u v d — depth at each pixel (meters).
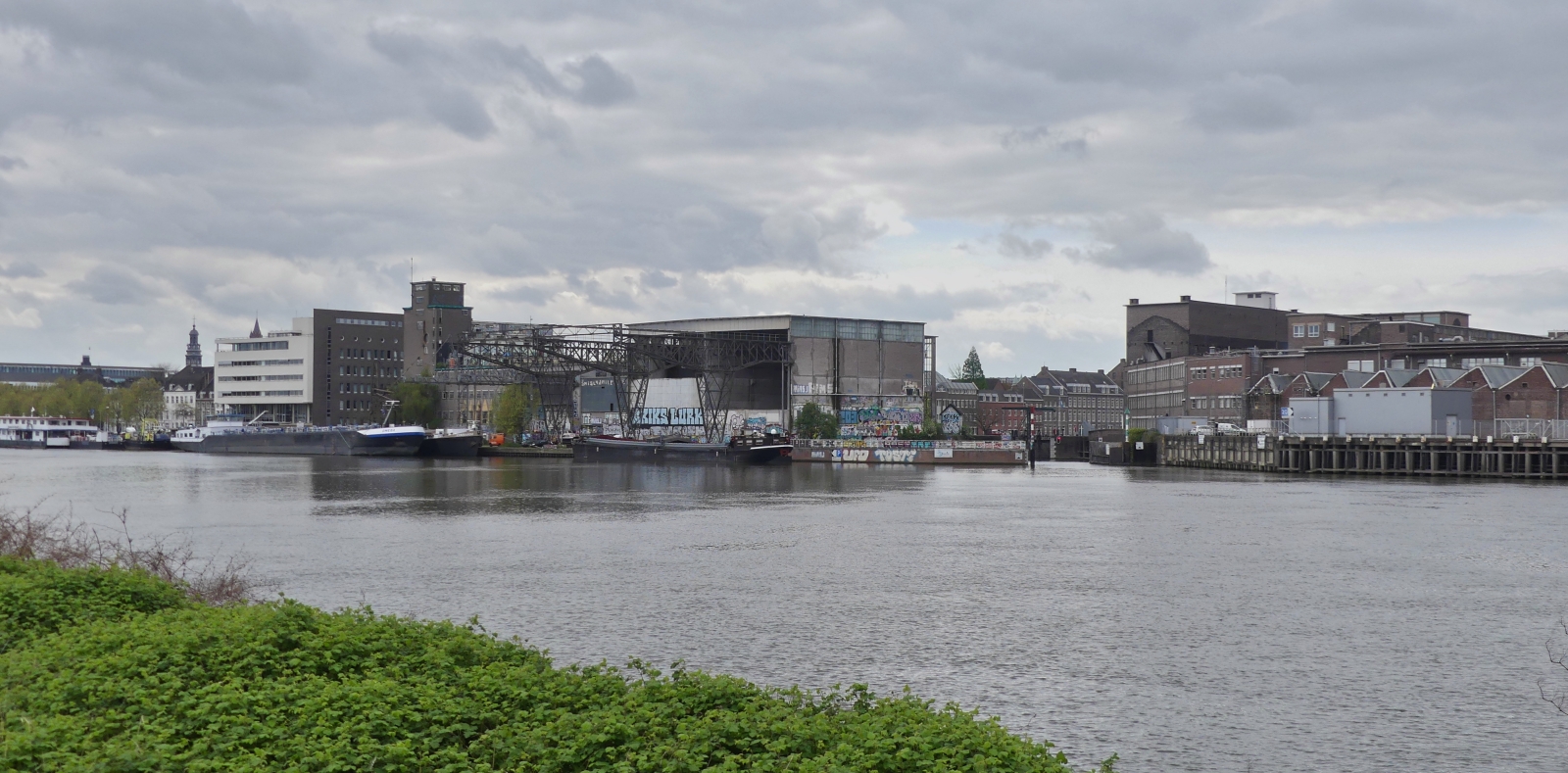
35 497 114.00
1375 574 60.50
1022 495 121.56
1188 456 195.38
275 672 24.75
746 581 58.28
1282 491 124.50
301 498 114.12
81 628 28.33
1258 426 192.38
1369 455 158.88
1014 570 62.31
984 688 37.44
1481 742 32.09
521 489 130.38
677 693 22.97
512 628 46.22
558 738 20.62
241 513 95.75
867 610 50.09
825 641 44.00
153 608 33.06
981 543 75.00
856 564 64.56
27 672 23.91
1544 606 51.22
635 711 21.53
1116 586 56.84
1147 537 78.19
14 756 18.84
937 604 51.56
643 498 117.25
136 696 22.09
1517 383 158.38
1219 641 44.19
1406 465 154.62
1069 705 35.47
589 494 122.94
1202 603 52.16
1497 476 148.88
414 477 154.75
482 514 96.06
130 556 48.69
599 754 20.06
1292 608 50.78
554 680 23.77
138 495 117.44
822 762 18.94
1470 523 85.88
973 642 43.91
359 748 19.97
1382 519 89.50
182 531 81.38
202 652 25.33
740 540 76.69
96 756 18.94
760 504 109.69
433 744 20.72
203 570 58.28
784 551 70.81
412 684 23.91
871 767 18.89
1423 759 30.66
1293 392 189.50
